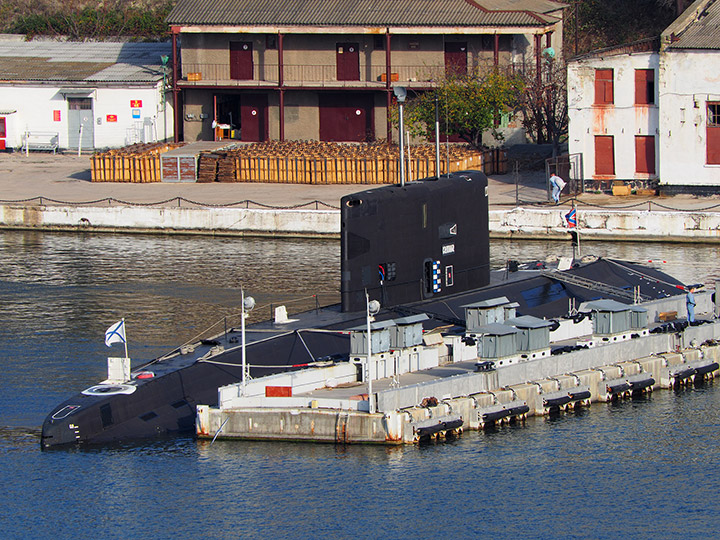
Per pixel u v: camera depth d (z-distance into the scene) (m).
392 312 121.50
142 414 105.00
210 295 165.38
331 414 103.44
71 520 90.94
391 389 104.50
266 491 95.06
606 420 112.81
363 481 96.94
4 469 98.75
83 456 100.94
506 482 97.75
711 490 97.12
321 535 88.88
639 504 94.50
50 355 133.38
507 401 111.19
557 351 119.88
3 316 153.50
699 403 118.50
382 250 121.06
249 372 108.56
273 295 164.62
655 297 146.75
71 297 164.88
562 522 91.44
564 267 147.38
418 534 89.25
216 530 89.31
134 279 177.25
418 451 102.88
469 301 128.75
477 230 132.00
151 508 92.56
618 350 123.62
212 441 104.31
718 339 135.38
